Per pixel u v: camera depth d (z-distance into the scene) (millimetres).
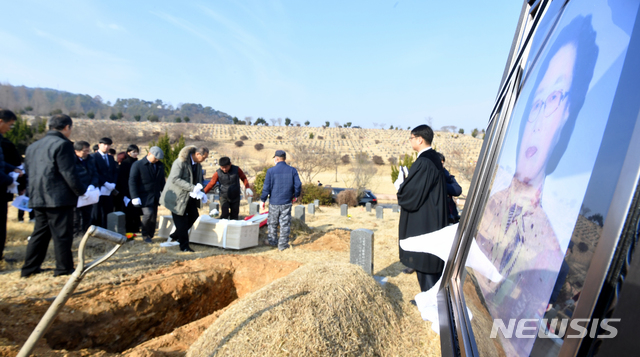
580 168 637
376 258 5914
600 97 644
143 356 2801
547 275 659
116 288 4082
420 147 3820
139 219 7336
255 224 6484
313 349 2490
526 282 765
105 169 7059
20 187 5543
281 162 6375
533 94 1169
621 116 539
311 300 2936
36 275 4211
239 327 2623
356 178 24953
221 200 7898
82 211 6727
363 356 2693
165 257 5492
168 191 5750
